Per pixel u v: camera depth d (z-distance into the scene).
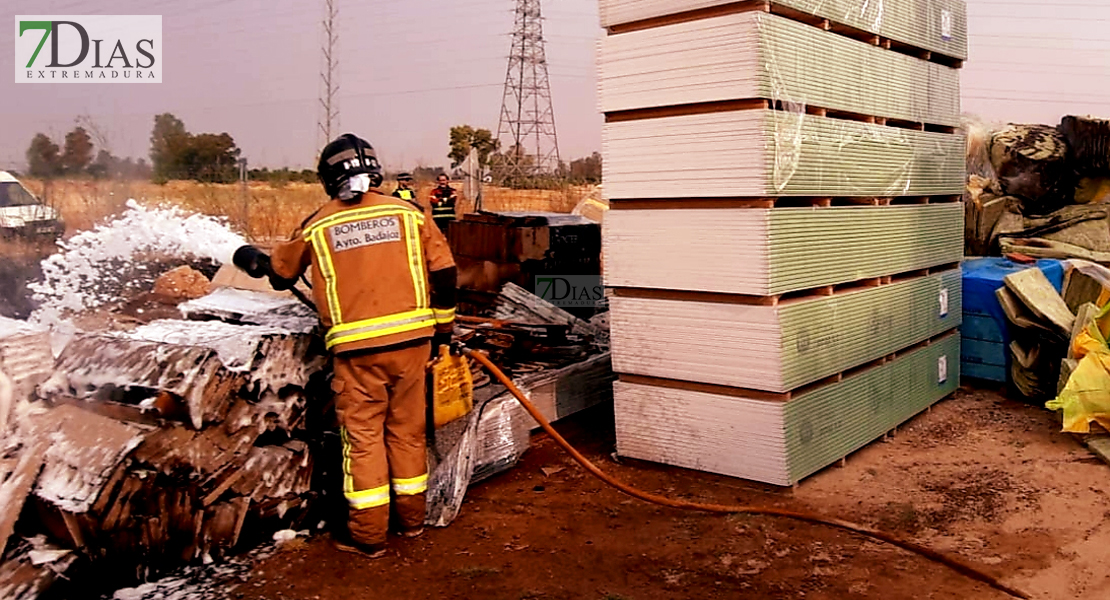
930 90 6.84
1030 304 7.22
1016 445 6.20
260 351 4.43
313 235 4.35
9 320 4.68
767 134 4.90
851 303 5.77
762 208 4.96
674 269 5.37
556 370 6.42
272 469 4.48
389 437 4.60
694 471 5.55
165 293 8.74
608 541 4.61
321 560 4.39
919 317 6.74
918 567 4.27
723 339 5.24
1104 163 9.66
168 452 4.04
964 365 7.94
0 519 3.78
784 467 5.15
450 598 3.99
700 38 5.06
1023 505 5.06
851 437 5.84
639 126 5.41
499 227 9.30
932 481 5.48
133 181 17.44
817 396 5.44
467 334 5.87
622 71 5.42
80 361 4.43
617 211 5.61
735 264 5.09
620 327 5.72
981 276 7.78
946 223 7.15
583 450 6.20
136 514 3.99
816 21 5.42
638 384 5.72
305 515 4.71
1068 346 6.96
